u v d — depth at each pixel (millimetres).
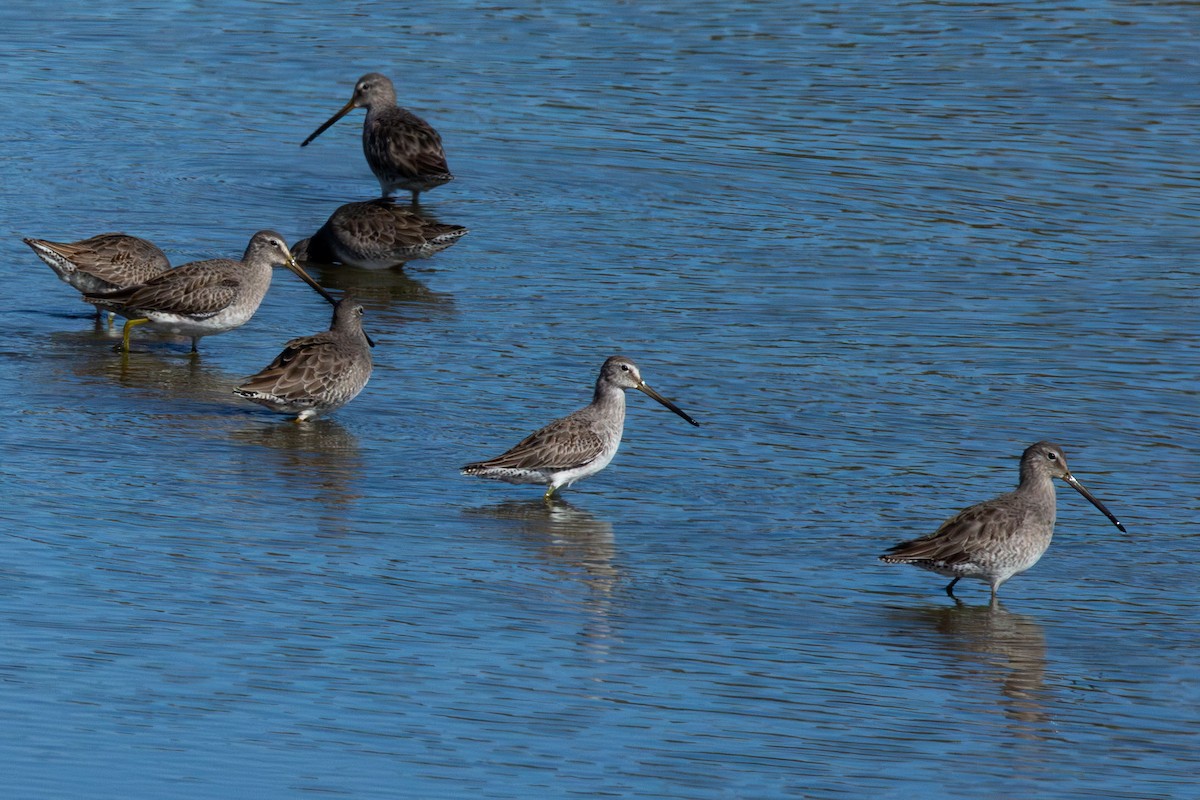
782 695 14008
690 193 29641
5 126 31438
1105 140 32688
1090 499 16453
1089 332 23672
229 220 27719
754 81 35656
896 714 13781
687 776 12609
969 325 23844
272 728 13070
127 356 22078
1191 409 20906
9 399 20094
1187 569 16828
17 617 14602
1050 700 14117
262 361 22234
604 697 13812
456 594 15594
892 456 19250
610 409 18125
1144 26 39938
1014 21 40188
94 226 26719
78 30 38094
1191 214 29062
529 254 26672
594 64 36531
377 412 20281
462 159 31062
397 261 26281
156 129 32094
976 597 16234
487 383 21328
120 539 16344
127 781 12172
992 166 31234
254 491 17750
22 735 12742
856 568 16594
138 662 13969
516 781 12422
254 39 37969
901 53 37719
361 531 16906
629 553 16719
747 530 17328
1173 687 14453
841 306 24516
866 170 30906
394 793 12172
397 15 40094
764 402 20828
